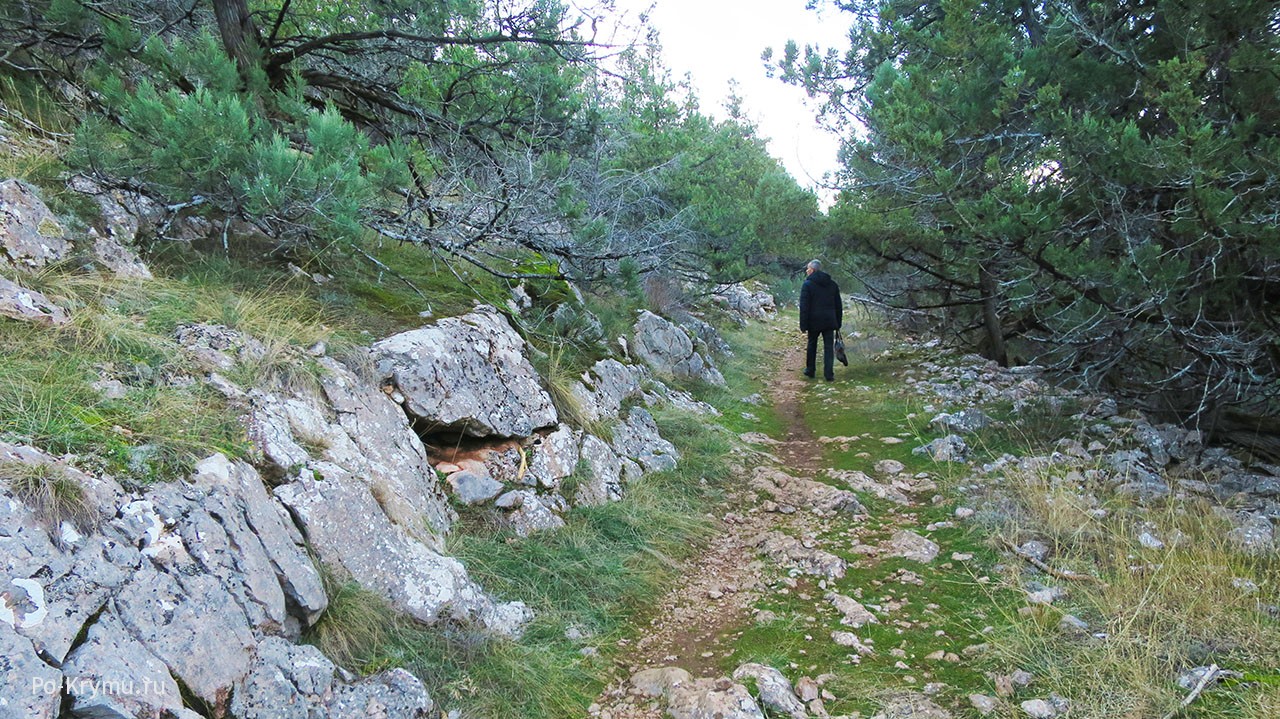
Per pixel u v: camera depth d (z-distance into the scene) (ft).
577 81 25.20
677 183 37.29
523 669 10.46
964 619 12.48
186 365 10.93
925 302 36.91
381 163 15.55
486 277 21.26
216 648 7.73
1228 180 16.94
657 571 14.24
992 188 21.16
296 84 17.88
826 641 12.00
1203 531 14.12
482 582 12.14
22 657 6.31
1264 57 17.20
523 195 18.20
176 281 13.37
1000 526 15.57
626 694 10.75
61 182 13.91
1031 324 31.76
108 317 11.08
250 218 14.92
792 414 27.45
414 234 17.44
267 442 10.28
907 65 24.23
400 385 13.87
